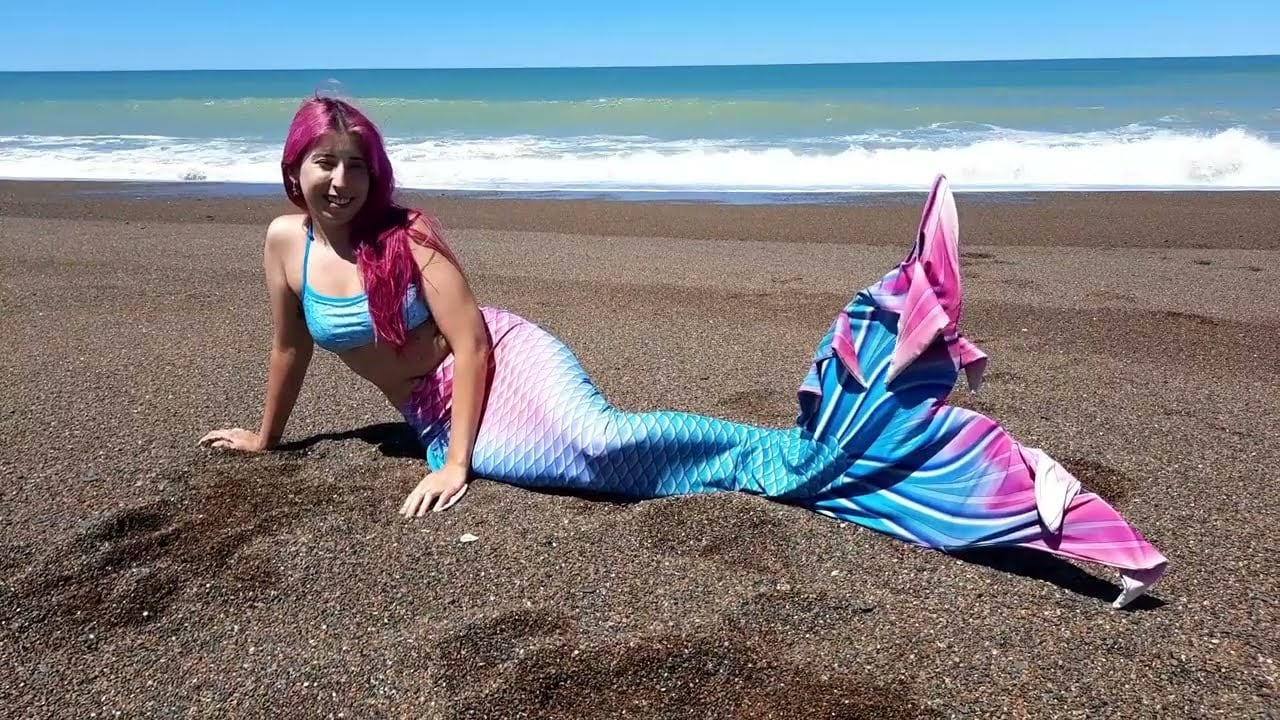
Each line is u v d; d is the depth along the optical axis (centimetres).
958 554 284
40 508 320
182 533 301
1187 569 275
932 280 283
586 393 325
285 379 353
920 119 2191
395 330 318
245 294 675
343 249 321
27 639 248
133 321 596
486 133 2136
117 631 252
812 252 866
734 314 614
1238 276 727
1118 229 984
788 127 2130
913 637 243
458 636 246
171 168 1627
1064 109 2295
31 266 782
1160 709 214
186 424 403
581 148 1798
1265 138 1612
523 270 777
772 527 298
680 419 318
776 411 420
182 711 222
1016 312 610
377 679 231
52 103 3086
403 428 394
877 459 295
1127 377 466
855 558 282
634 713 216
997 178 1456
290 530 302
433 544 292
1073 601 259
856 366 295
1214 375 470
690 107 2502
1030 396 437
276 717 219
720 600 261
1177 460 358
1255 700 216
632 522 303
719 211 1157
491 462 329
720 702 220
